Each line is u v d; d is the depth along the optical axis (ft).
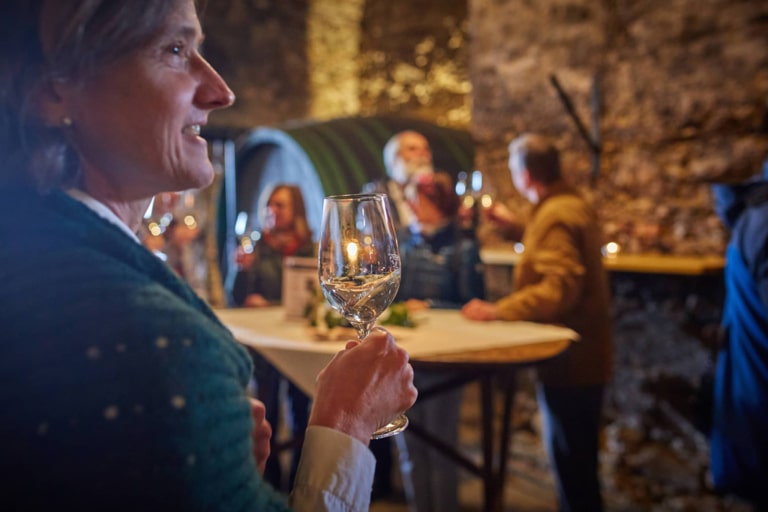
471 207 9.40
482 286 9.05
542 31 12.37
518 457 12.53
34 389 1.65
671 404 10.44
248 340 6.09
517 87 12.94
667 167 10.71
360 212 2.78
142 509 1.62
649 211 10.98
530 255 8.68
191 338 1.78
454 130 14.51
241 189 14.56
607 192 11.55
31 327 1.70
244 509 1.78
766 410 7.78
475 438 13.25
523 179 9.34
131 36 2.09
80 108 2.13
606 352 8.70
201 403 1.73
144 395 1.65
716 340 9.86
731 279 8.08
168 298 1.86
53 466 1.62
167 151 2.19
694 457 10.19
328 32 19.20
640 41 10.93
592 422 8.59
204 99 2.30
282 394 12.87
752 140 9.72
